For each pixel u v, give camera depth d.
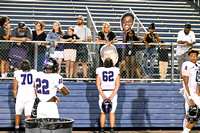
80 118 8.17
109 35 8.48
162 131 8.14
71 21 13.24
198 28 13.66
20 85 6.73
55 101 5.74
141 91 8.35
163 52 8.66
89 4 15.34
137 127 8.48
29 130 4.39
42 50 8.18
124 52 8.34
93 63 8.52
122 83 8.33
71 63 8.26
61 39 8.27
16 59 8.00
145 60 8.40
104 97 7.07
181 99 8.44
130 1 15.95
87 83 8.26
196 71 6.77
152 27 8.70
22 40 8.01
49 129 4.29
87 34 9.12
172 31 13.37
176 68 9.78
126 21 8.76
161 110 8.37
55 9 14.37
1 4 14.41
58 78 5.62
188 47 8.55
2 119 7.99
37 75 5.67
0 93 8.02
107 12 14.57
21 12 13.85
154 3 16.12
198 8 15.57
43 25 8.59
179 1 16.61
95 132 7.86
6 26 8.21
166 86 8.42
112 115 7.30
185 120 7.04
